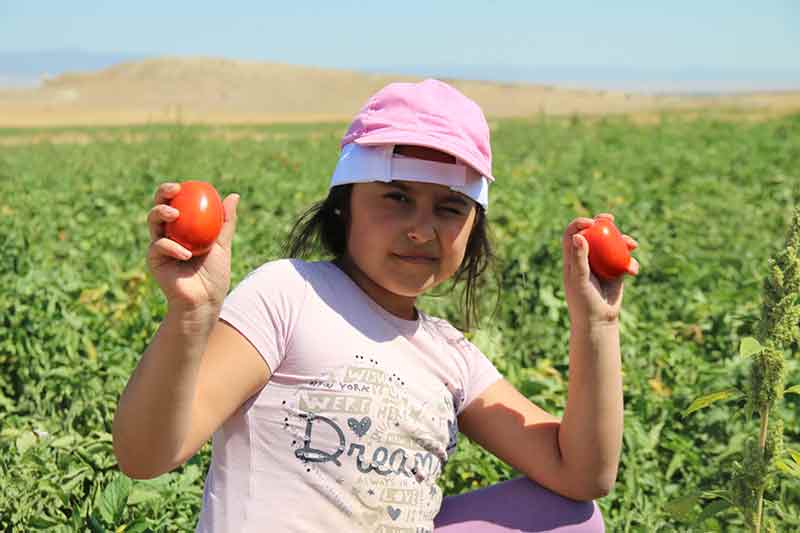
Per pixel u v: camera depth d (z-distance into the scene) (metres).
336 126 37.03
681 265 7.01
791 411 4.51
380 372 2.48
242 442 2.43
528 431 2.77
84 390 4.33
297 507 2.38
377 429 2.44
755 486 2.45
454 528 2.72
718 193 11.95
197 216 1.98
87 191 12.21
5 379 5.07
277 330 2.42
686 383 4.98
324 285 2.53
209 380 2.29
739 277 7.17
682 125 26.77
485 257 3.01
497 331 5.42
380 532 2.45
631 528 3.61
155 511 3.23
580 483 2.69
